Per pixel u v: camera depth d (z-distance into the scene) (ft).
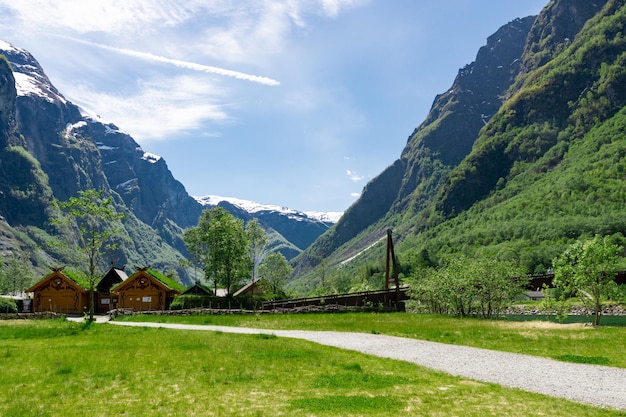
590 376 68.13
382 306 241.55
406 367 76.79
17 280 518.37
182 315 220.02
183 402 53.67
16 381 64.49
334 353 90.99
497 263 199.41
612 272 152.35
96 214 183.62
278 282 435.94
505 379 67.41
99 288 313.53
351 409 50.14
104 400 54.70
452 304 208.85
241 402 53.57
